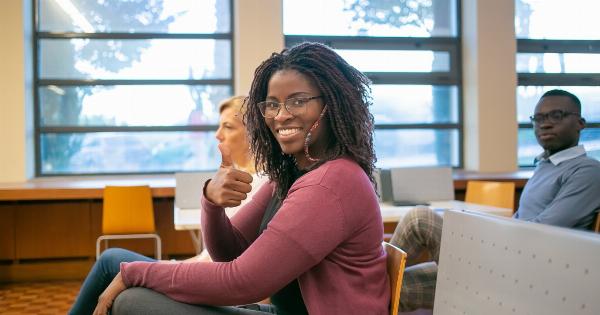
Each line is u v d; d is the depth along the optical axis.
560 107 2.45
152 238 4.84
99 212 4.77
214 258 1.31
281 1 5.46
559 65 6.09
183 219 2.87
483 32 5.74
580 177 2.31
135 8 5.64
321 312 1.03
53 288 4.41
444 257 1.15
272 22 5.45
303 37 5.86
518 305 0.89
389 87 5.97
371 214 1.07
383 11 6.00
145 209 4.21
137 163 5.65
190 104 5.70
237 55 5.48
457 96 6.06
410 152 6.03
